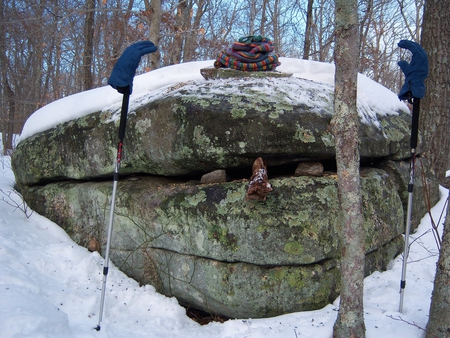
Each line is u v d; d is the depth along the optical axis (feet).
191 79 14.76
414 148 10.50
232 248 10.41
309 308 10.30
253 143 10.77
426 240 13.84
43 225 15.48
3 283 10.66
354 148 8.00
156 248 12.05
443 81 18.54
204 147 11.07
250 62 13.48
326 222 10.51
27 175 16.92
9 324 8.73
